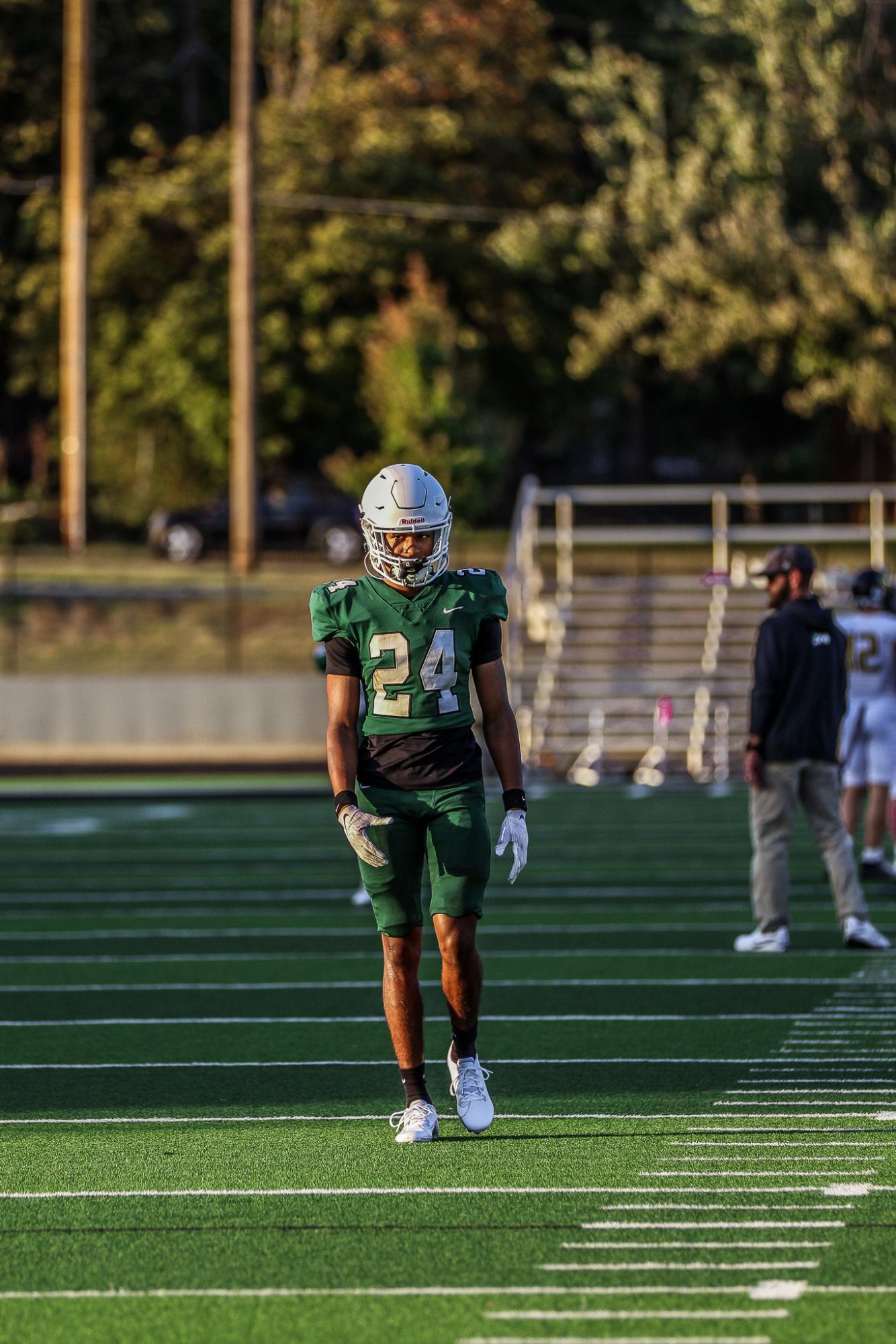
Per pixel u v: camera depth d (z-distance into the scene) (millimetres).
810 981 33250
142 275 141625
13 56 156375
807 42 128500
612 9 156750
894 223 122688
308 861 53188
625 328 128375
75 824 63969
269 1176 20844
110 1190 20359
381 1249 18250
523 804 21344
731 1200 19766
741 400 167250
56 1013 31125
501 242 130000
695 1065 26531
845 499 93562
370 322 134625
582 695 85562
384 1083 25734
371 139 136125
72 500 121438
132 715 90250
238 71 108875
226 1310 16562
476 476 111688
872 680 44750
